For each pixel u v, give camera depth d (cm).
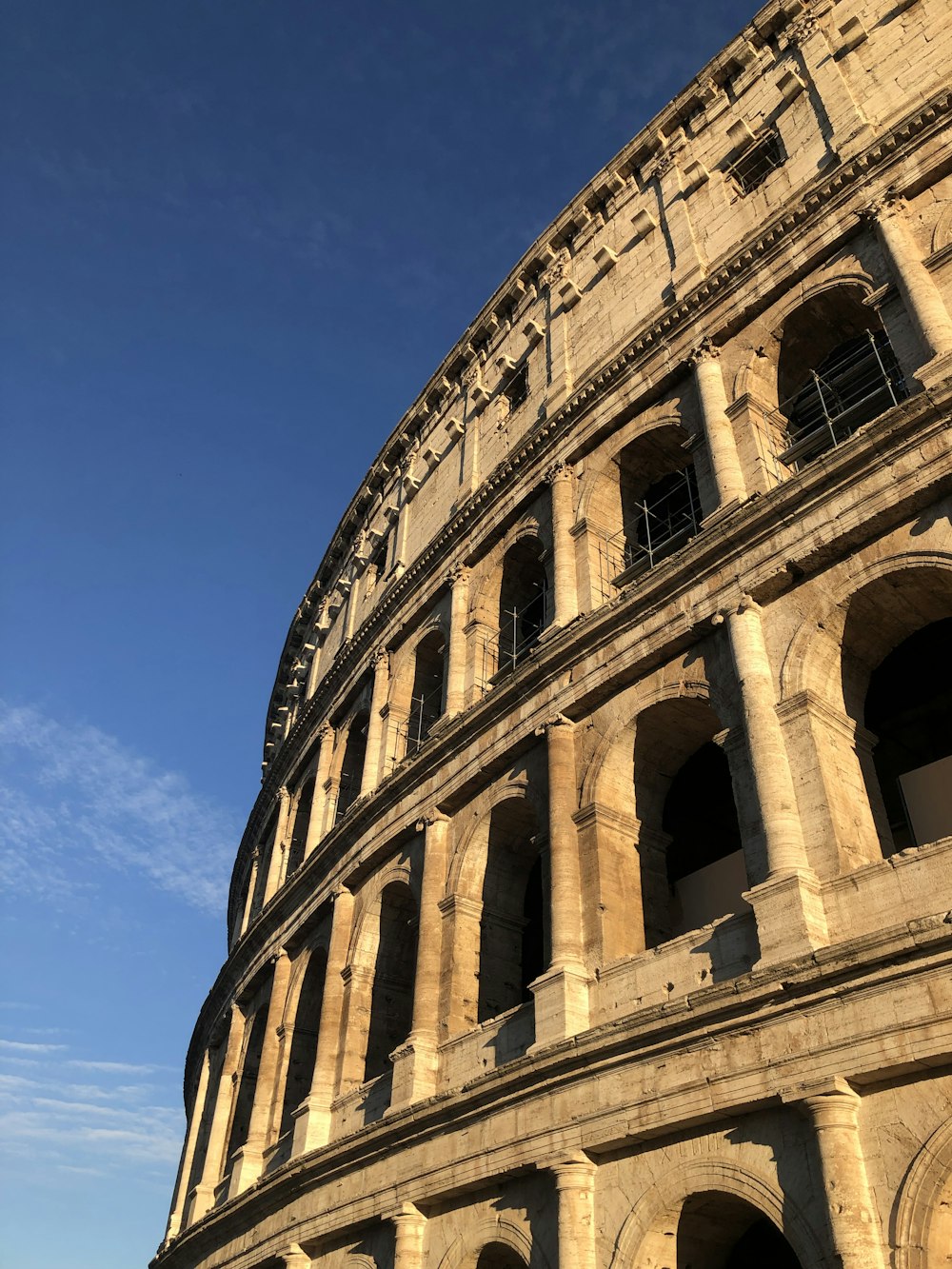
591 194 4409
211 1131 4591
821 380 3131
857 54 3494
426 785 3556
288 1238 3212
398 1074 3028
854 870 2141
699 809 3347
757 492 2812
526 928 3578
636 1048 2264
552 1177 2383
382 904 3766
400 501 5234
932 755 2831
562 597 3356
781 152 3619
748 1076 2041
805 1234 1869
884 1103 1886
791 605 2559
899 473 2414
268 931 4669
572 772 2934
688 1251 2209
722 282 3344
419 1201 2703
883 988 1916
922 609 2456
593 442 3631
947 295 2703
